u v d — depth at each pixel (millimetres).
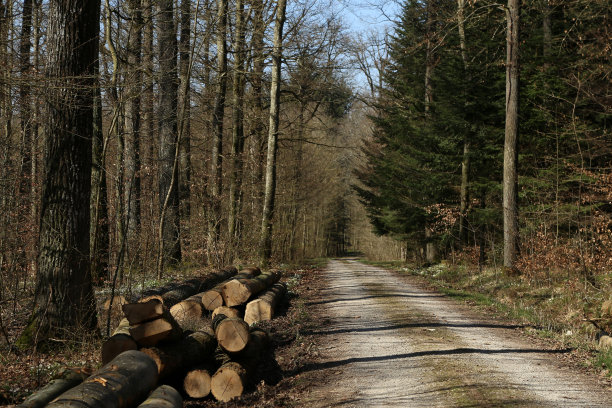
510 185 19969
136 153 18688
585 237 17172
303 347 9859
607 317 12391
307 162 38500
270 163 22516
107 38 15109
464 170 27078
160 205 19812
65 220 9258
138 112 18484
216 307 11984
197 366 7793
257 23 22453
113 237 16094
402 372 8227
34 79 8938
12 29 13328
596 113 22719
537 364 8680
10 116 13477
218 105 22156
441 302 15562
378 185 34812
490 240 24094
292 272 24469
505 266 19812
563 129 22516
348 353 9477
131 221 18359
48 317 9070
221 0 19969
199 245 21719
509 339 10617
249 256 22812
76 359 8406
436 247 32469
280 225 33000
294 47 22547
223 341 7965
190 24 20234
